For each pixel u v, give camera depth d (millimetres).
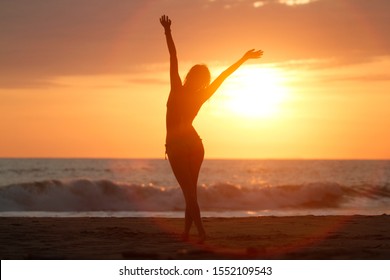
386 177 127875
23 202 44781
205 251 11867
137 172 153750
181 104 13570
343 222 20422
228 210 45438
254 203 49875
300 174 147750
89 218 22297
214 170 173875
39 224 18969
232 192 50312
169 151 13641
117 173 147375
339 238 14695
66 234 15680
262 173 152750
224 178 131125
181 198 47281
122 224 19234
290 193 52438
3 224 18875
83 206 45438
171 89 13781
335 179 119562
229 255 11422
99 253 11914
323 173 152125
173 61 13820
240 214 38250
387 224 19516
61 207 44469
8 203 44000
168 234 15742
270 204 50219
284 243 13516
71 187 46281
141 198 46469
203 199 49062
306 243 13484
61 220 21047
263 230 17219
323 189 54719
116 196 46875
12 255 11789
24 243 13680
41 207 44531
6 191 44906
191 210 13703
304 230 17234
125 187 47312
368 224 19500
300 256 11258
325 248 12336
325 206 50906
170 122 13648
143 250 12320
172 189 48156
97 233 15953
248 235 15430
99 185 47438
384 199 59062
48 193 45531
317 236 15195
